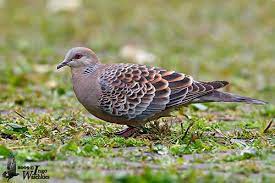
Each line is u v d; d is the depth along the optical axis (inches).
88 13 1051.3
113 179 340.8
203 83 464.1
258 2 1075.9
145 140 446.0
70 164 378.3
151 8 1078.4
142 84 458.0
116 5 1094.4
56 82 703.7
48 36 959.6
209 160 394.9
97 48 902.4
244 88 721.6
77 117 527.5
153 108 457.1
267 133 490.6
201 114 576.7
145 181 338.0
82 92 468.1
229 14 1036.5
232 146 440.5
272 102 666.8
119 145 436.1
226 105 612.7
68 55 475.8
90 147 411.8
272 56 866.1
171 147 421.4
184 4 1091.9
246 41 925.8
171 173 353.4
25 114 546.3
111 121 471.2
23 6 1104.2
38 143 433.1
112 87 459.2
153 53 868.6
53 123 495.8
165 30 971.9
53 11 1063.0
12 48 901.8
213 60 847.1
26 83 709.9
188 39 939.3
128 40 936.3
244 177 360.5
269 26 984.9
